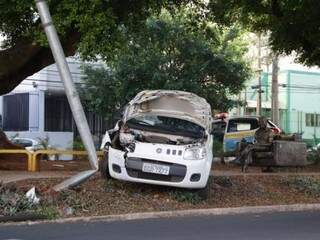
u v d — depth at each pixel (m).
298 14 20.83
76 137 37.16
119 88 32.09
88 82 34.19
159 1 16.50
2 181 12.05
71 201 11.32
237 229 10.01
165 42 31.41
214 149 27.45
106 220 10.73
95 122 38.81
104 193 12.16
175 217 11.37
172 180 12.00
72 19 13.57
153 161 11.97
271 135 18.33
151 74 31.70
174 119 13.37
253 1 21.98
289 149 17.48
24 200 10.80
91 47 13.91
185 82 31.41
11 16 15.10
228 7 21.28
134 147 12.17
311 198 14.50
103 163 13.05
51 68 37.19
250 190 14.09
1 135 17.81
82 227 9.89
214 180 14.12
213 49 32.41
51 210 10.77
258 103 42.19
